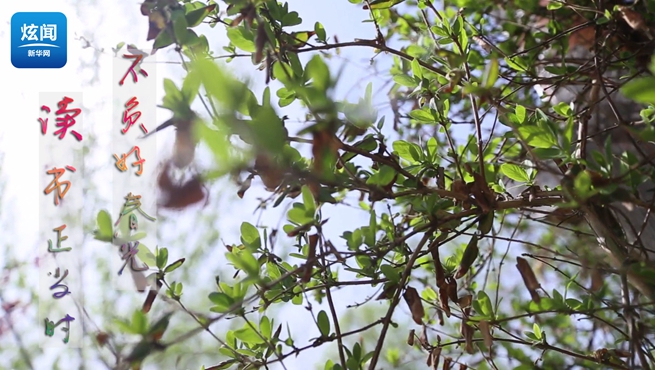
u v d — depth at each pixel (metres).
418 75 1.12
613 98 1.16
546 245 1.31
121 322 0.98
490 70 0.97
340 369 1.05
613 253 1.03
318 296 1.17
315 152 0.96
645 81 0.89
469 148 1.20
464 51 1.11
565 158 1.01
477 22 1.30
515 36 1.32
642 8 1.17
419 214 1.11
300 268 1.01
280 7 1.10
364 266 1.07
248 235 1.07
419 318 1.02
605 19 1.13
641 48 1.10
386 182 1.02
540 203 1.04
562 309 1.04
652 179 1.00
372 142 1.09
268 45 1.06
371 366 1.01
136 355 0.98
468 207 1.08
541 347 1.10
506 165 1.06
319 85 0.93
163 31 1.04
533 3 1.27
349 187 1.02
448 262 1.16
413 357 1.30
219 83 0.89
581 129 1.07
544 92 1.22
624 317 1.03
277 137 0.90
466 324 1.07
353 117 1.00
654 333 1.08
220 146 0.90
